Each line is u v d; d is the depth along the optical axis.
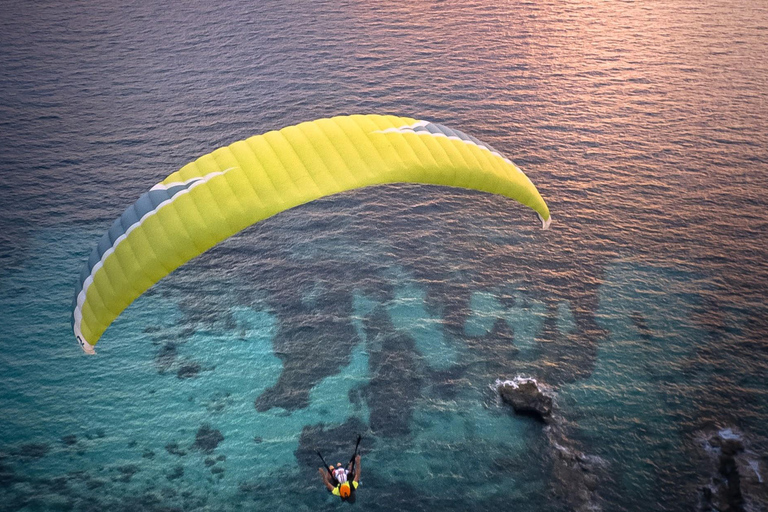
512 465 37.19
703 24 94.88
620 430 38.91
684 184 60.38
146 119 70.69
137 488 36.06
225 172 18.12
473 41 89.50
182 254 17.62
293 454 37.78
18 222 55.53
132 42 88.44
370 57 84.31
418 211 57.66
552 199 58.75
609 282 49.81
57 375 42.59
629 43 89.06
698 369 42.66
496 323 46.31
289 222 56.47
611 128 69.25
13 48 86.38
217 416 40.03
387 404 40.62
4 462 37.28
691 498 35.38
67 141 66.56
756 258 51.75
